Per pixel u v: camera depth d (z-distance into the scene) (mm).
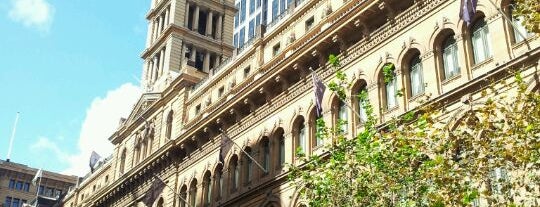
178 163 51125
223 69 50688
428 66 30406
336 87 25000
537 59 25312
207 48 68375
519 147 18547
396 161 20922
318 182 23781
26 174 118688
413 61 32125
